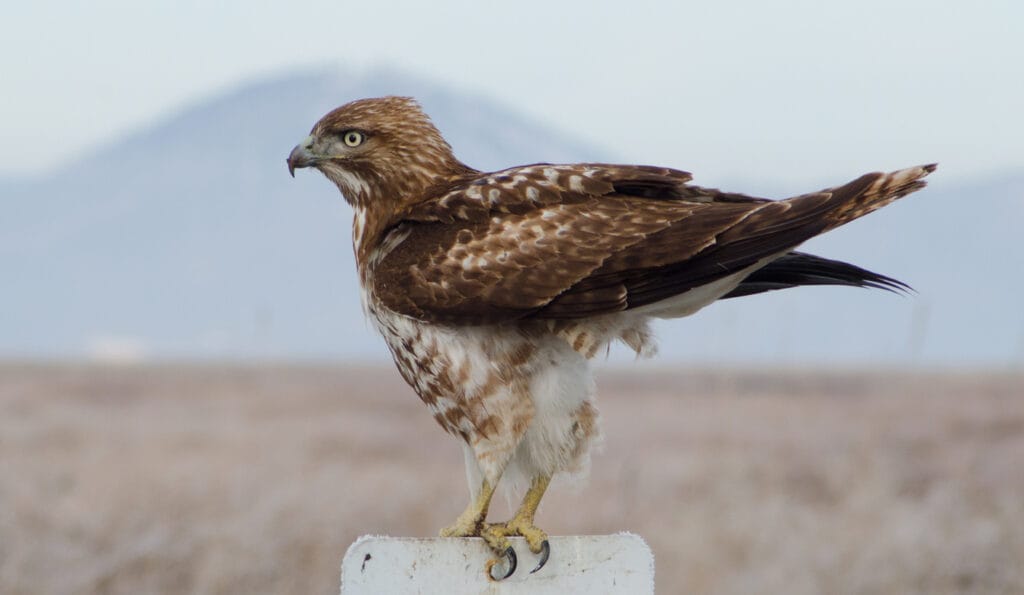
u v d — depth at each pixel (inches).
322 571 521.7
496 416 252.4
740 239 242.7
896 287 265.0
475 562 225.0
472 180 271.0
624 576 226.5
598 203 254.2
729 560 565.6
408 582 223.3
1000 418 1197.1
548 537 228.1
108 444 996.6
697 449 930.1
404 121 276.5
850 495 695.7
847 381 1894.7
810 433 1059.9
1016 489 701.9
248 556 520.4
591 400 256.4
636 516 629.0
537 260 249.4
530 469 257.6
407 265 258.1
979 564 534.9
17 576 510.0
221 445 993.5
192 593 500.1
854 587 522.0
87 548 545.0
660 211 250.5
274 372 2487.7
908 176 234.5
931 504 642.8
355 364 3718.0
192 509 617.0
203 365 3218.5
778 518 629.3
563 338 253.0
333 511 588.4
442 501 659.4
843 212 237.8
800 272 267.9
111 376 2359.7
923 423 1156.5
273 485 671.1
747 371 1828.2
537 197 256.8
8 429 1127.0
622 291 246.5
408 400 1673.2
